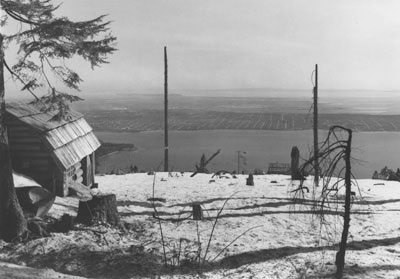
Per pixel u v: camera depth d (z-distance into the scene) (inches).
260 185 1064.2
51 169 693.9
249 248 451.5
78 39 548.1
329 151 314.3
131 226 520.7
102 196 511.5
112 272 362.0
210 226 558.3
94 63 584.4
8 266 325.4
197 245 454.9
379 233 545.0
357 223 603.5
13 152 691.4
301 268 381.4
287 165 1653.5
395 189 1028.5
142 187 1028.5
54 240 427.8
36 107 778.2
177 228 536.4
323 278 351.9
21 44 537.3
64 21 525.3
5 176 436.8
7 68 514.9
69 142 777.6
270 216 627.5
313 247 462.6
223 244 465.4
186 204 751.7
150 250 419.5
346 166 318.7
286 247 457.7
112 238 454.0
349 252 442.3
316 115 1029.2
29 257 385.7
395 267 386.6
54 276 308.8
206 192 930.1
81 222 502.3
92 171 970.7
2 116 446.3
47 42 532.4
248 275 360.8
